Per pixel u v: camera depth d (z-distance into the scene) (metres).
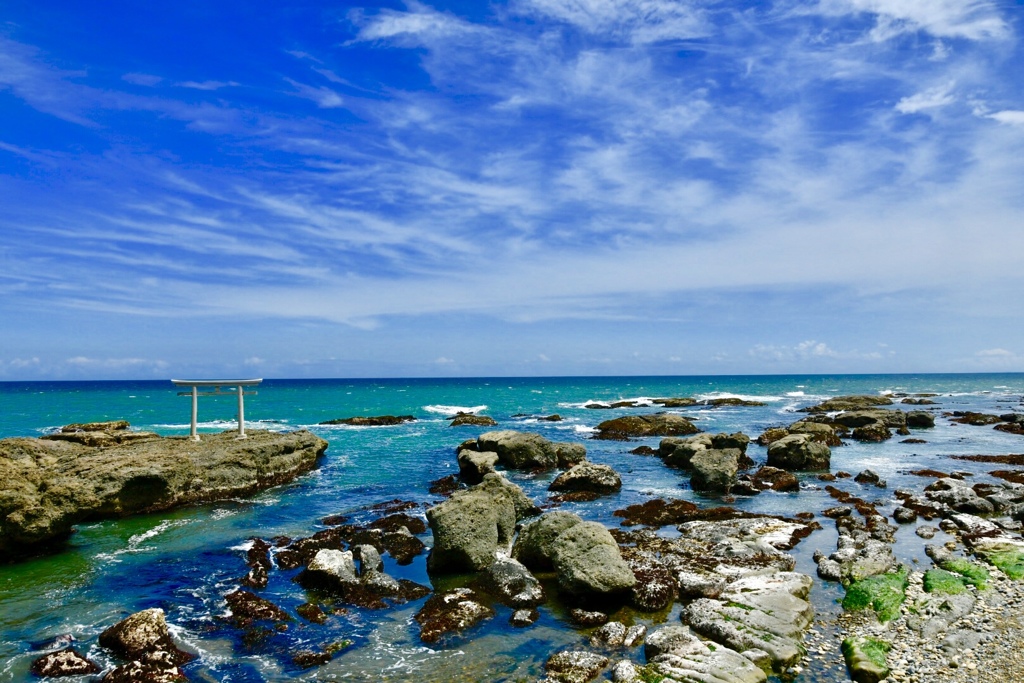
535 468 37.59
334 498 29.70
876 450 44.41
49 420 63.62
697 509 26.84
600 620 15.65
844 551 19.67
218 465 30.52
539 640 14.75
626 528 24.38
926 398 100.94
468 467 33.97
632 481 33.91
